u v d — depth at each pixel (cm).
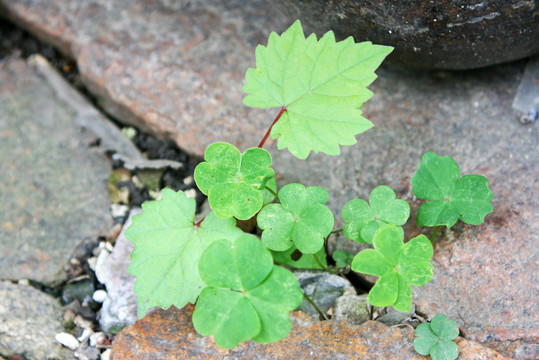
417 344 45
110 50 55
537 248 47
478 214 46
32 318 49
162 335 46
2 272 50
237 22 56
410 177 50
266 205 46
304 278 48
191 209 46
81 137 54
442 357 45
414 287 47
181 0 57
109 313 48
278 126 47
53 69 57
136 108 54
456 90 52
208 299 44
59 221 52
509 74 52
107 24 56
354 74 46
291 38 47
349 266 49
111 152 54
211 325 44
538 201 48
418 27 47
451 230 48
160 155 54
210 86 54
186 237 46
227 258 44
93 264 50
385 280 44
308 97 47
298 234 46
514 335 46
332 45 47
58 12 57
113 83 55
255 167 46
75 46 56
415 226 48
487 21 46
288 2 48
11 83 56
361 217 46
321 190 47
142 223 46
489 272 47
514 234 48
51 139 54
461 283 47
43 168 53
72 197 52
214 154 46
